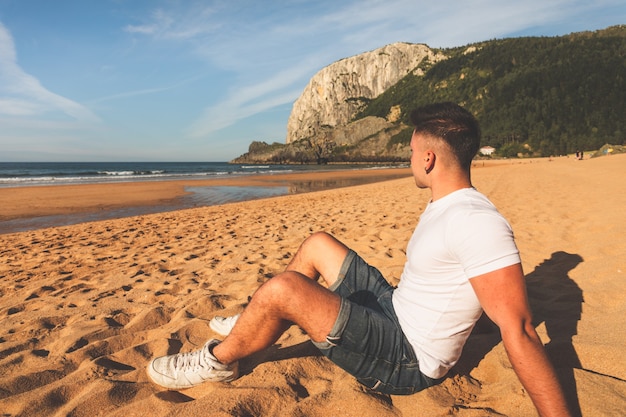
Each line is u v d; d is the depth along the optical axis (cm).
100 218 1219
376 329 146
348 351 148
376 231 543
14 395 179
